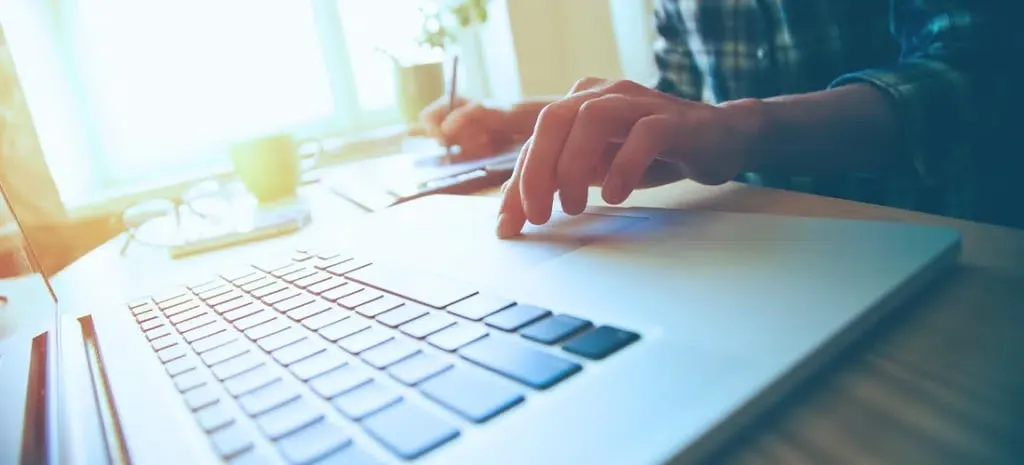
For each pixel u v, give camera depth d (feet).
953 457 0.55
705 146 1.32
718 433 0.57
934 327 0.76
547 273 1.03
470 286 1.04
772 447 0.60
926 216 1.18
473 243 1.31
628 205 1.52
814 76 2.25
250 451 0.66
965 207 1.75
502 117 2.68
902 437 0.58
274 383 0.81
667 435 0.56
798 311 0.73
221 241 1.99
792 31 2.26
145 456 0.70
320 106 4.98
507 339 0.80
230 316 1.15
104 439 0.75
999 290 0.82
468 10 4.71
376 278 1.20
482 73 5.36
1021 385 0.63
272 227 1.99
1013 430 0.57
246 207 2.50
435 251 1.31
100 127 4.09
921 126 1.44
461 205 1.73
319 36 4.88
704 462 0.58
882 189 1.92
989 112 1.51
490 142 2.67
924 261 0.82
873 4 2.09
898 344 0.74
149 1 4.13
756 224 1.08
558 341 0.77
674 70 2.80
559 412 0.62
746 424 0.60
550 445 0.58
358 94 5.10
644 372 0.66
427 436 0.62
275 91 4.72
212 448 0.68
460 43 5.26
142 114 4.21
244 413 0.75
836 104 1.46
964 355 0.69
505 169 2.14
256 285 1.33
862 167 1.49
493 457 0.57
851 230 0.96
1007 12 1.52
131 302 1.42
